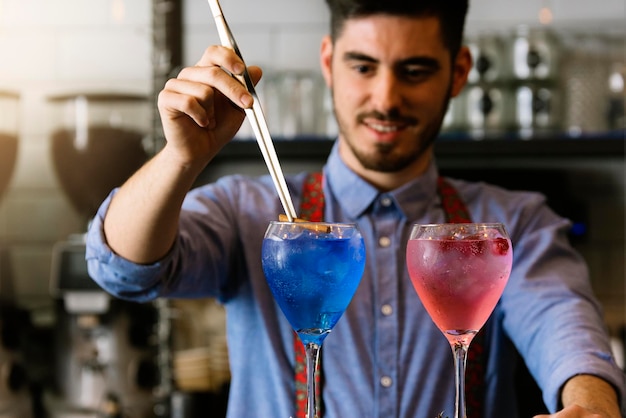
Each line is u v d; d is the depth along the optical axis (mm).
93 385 2207
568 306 1370
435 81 1516
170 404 2205
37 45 2924
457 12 1541
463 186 1681
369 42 1476
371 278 1533
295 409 1469
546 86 2648
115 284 1257
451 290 940
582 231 2764
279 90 2715
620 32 2850
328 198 1616
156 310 2262
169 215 1176
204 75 1036
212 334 2602
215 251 1482
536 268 1484
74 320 2213
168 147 1116
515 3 2912
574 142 2623
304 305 938
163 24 2385
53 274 2893
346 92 1520
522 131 2654
